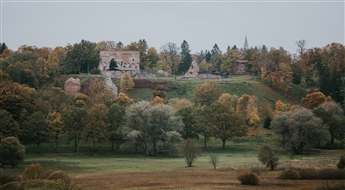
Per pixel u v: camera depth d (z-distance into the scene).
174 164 106.06
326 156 118.50
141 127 131.50
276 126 132.62
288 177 77.12
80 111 133.00
